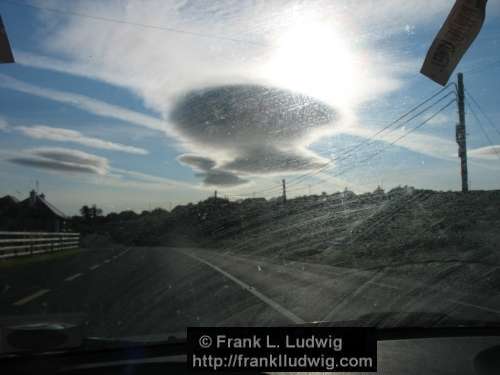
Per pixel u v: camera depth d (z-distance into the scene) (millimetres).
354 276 15086
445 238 22141
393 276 14781
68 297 11008
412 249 21266
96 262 21641
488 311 8938
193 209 46625
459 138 25672
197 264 20344
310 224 28766
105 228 68000
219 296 10992
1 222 46750
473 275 14070
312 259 22188
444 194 28250
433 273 14984
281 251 25359
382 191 30141
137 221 59469
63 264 20578
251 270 17547
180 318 8375
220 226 40750
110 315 8711
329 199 31797
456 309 9156
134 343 4887
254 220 36438
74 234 40281
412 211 27078
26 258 23922
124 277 15297
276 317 8328
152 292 11750
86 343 4844
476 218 24469
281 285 12969
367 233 25078
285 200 37656
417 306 9469
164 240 49938
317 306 9453
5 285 13211
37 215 49750
